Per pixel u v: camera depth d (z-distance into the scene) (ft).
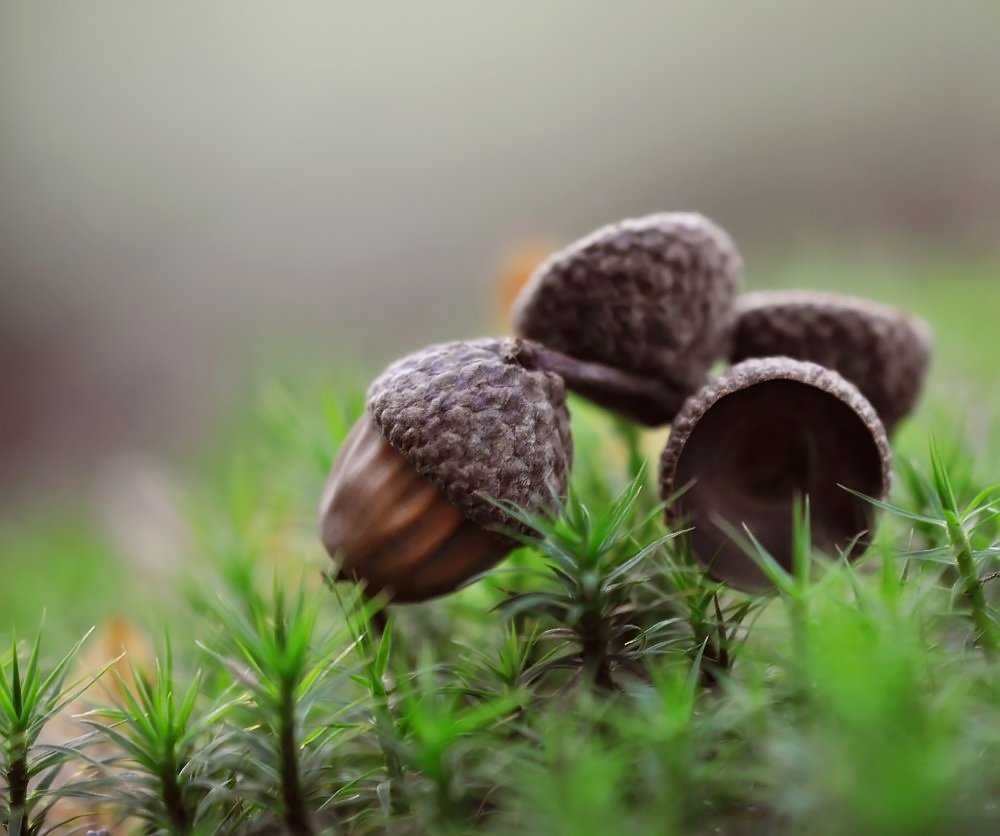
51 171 1.57
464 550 0.40
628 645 0.38
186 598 0.49
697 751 0.34
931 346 0.47
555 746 0.34
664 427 0.45
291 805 0.36
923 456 0.49
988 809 0.33
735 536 0.37
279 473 0.57
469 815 0.36
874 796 0.32
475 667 0.39
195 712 0.41
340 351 0.95
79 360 1.22
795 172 1.28
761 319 0.46
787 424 0.42
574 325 0.43
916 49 1.29
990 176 1.09
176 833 0.37
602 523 0.37
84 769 0.40
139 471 0.87
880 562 0.43
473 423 0.39
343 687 0.42
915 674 0.35
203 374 1.12
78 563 0.62
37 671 0.39
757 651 0.38
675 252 0.43
